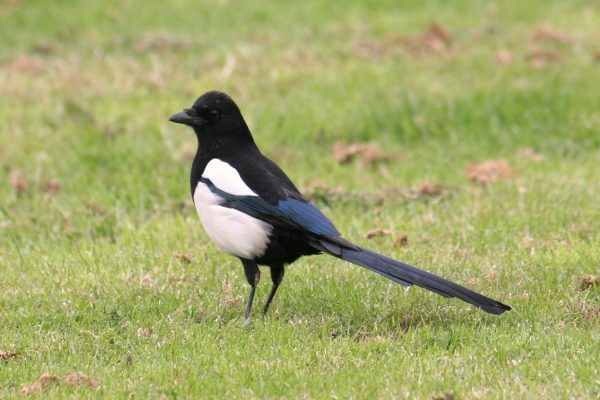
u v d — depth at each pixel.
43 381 8.18
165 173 15.29
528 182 13.95
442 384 8.00
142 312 9.88
